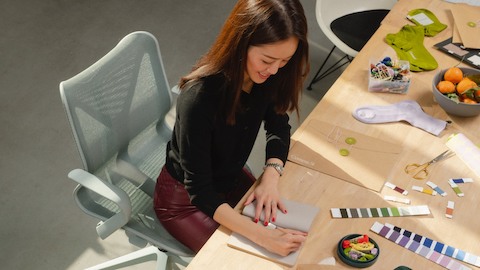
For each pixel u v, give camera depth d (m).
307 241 1.63
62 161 2.94
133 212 2.04
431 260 1.61
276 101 1.85
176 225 1.95
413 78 2.21
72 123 1.84
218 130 1.74
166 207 1.97
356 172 1.83
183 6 3.95
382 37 2.40
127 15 3.86
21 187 2.81
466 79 2.03
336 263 1.59
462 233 1.68
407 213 1.72
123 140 2.08
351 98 2.10
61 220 2.68
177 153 1.90
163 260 2.38
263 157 3.03
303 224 1.66
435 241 1.65
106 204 2.02
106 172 2.05
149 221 2.03
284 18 1.47
